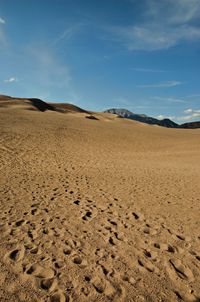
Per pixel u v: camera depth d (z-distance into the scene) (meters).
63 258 4.93
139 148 26.62
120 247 5.48
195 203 8.74
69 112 92.06
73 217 7.00
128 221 6.93
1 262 4.66
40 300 3.81
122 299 3.93
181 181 12.22
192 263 5.02
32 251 5.11
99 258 5.00
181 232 6.39
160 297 4.02
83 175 12.87
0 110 42.97
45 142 23.95
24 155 18.00
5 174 12.04
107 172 14.01
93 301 3.86
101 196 9.16
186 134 42.12
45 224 6.44
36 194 8.98
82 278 4.36
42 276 4.36
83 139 28.06
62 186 10.36
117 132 36.25
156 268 4.79
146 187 10.84
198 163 18.38
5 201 7.99
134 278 4.45
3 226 6.16
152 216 7.39
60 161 17.06
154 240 5.89
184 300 3.99
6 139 22.52
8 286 4.05
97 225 6.55
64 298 3.88
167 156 22.05
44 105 87.94
